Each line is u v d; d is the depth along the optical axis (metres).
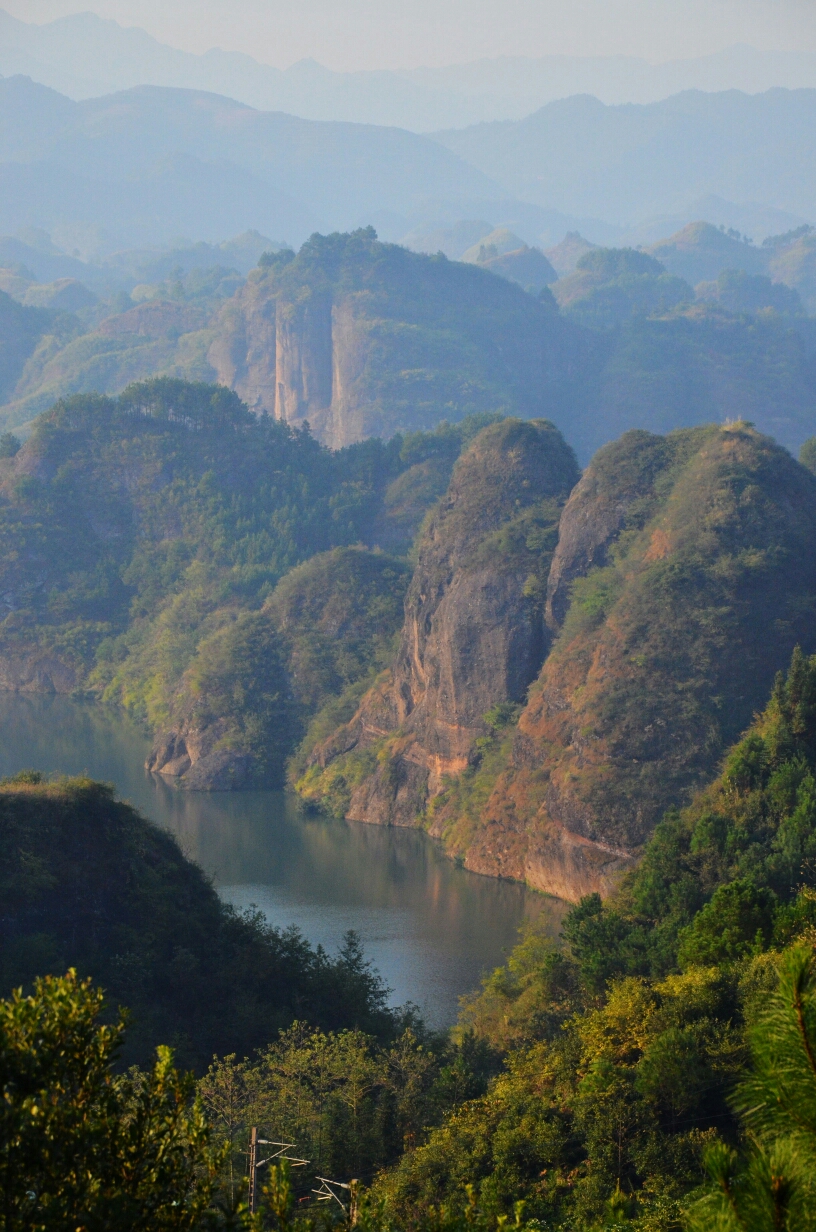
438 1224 19.58
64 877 61.59
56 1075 15.84
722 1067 39.47
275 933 68.00
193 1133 16.94
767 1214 13.26
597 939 66.00
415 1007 68.06
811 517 114.44
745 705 100.62
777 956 45.97
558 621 123.19
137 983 57.88
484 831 112.31
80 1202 15.47
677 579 107.31
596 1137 38.75
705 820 72.31
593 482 125.31
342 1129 43.59
